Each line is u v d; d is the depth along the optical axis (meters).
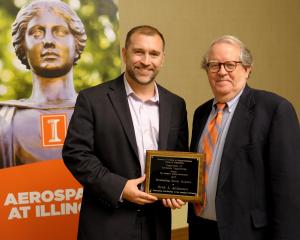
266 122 1.61
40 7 2.46
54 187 2.52
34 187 2.49
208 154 1.75
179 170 1.73
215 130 1.75
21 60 2.44
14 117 2.44
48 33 2.48
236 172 1.62
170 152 1.75
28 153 2.47
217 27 3.37
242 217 1.61
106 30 2.64
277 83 3.70
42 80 2.48
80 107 1.80
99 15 2.61
